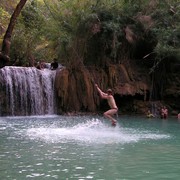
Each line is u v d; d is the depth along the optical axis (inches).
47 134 543.8
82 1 1018.7
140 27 1007.6
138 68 1026.7
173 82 1000.9
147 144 452.4
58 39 1037.8
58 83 973.2
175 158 363.6
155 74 1011.9
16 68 979.9
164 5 968.9
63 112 968.9
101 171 303.1
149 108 965.2
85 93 965.2
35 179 272.4
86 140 482.3
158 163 339.6
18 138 498.9
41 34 1243.8
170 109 968.9
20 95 972.6
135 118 871.7
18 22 1262.3
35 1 1304.1
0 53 560.1
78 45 1009.5
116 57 1023.0
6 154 376.8
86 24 995.3
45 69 1071.6
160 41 944.9
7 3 1268.5
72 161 342.6
